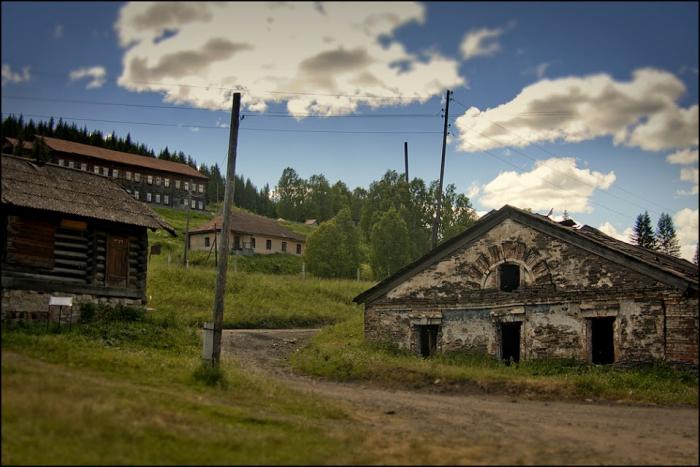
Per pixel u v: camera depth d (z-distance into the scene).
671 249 69.00
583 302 24.25
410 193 79.81
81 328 23.30
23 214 23.25
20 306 22.81
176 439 11.79
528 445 13.37
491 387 21.39
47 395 12.79
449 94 43.44
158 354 21.98
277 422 14.20
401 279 29.41
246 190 163.25
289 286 51.19
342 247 64.50
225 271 20.45
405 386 22.53
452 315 27.75
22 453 10.21
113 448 10.88
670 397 19.62
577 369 23.62
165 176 110.81
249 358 27.77
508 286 27.84
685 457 12.80
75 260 24.77
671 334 22.08
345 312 47.22
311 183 159.62
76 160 98.62
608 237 32.28
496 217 26.95
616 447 13.52
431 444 13.12
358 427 14.84
